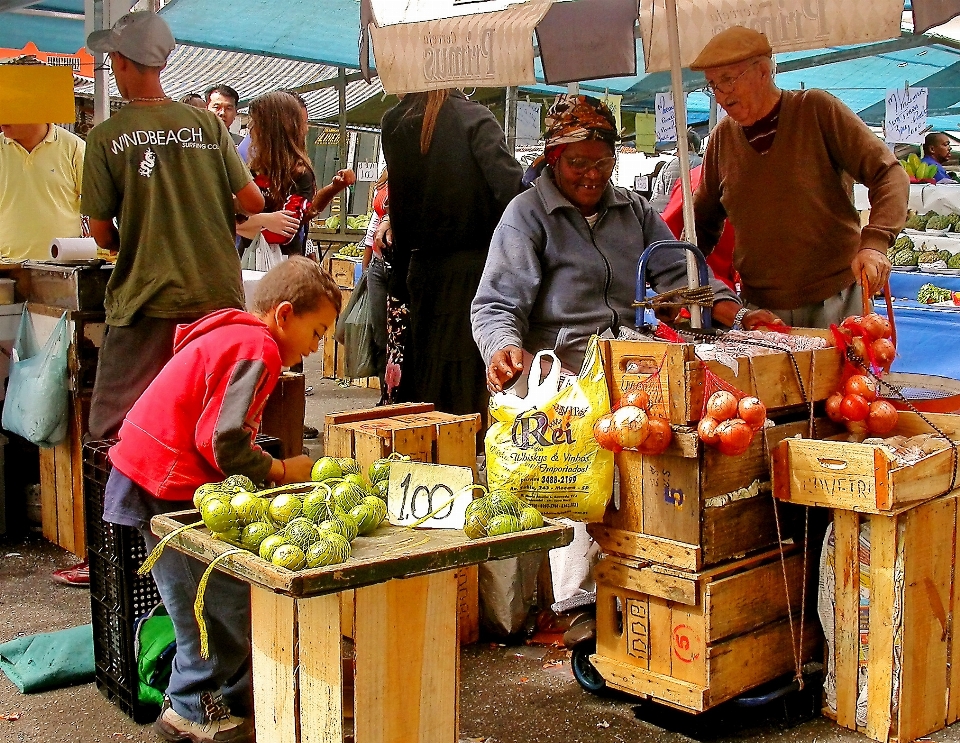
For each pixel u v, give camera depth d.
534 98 9.48
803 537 3.09
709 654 2.77
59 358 4.27
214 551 2.02
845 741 2.88
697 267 3.24
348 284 8.46
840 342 3.14
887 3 3.74
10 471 4.85
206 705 2.76
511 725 2.99
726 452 2.66
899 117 9.61
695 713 2.79
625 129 11.14
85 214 3.90
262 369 2.54
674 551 2.80
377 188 5.93
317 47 7.77
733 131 3.87
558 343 3.39
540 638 3.62
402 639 2.17
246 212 4.14
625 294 3.50
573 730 2.95
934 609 2.90
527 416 2.88
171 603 2.71
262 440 3.24
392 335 4.57
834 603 2.94
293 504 2.13
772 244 3.84
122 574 2.99
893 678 2.84
